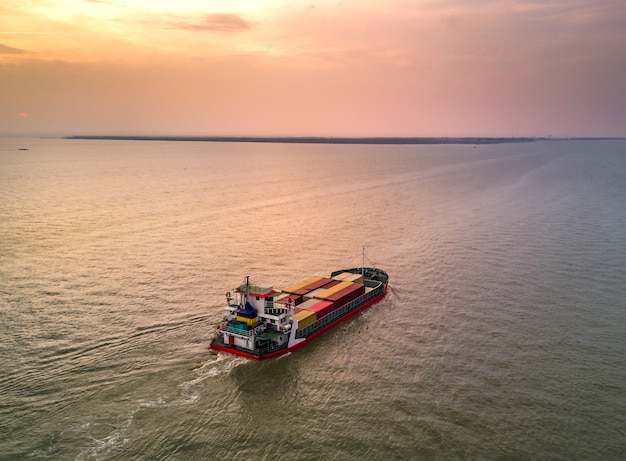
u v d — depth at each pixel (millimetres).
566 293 91500
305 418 54125
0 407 54219
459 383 60625
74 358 65688
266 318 73438
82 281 95000
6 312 79500
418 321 80625
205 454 47875
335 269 109000
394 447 48719
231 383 61938
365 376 63438
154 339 72188
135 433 50750
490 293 92500
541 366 64438
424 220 161250
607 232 140750
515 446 48625
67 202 183375
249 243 128500
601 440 49469
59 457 46594
